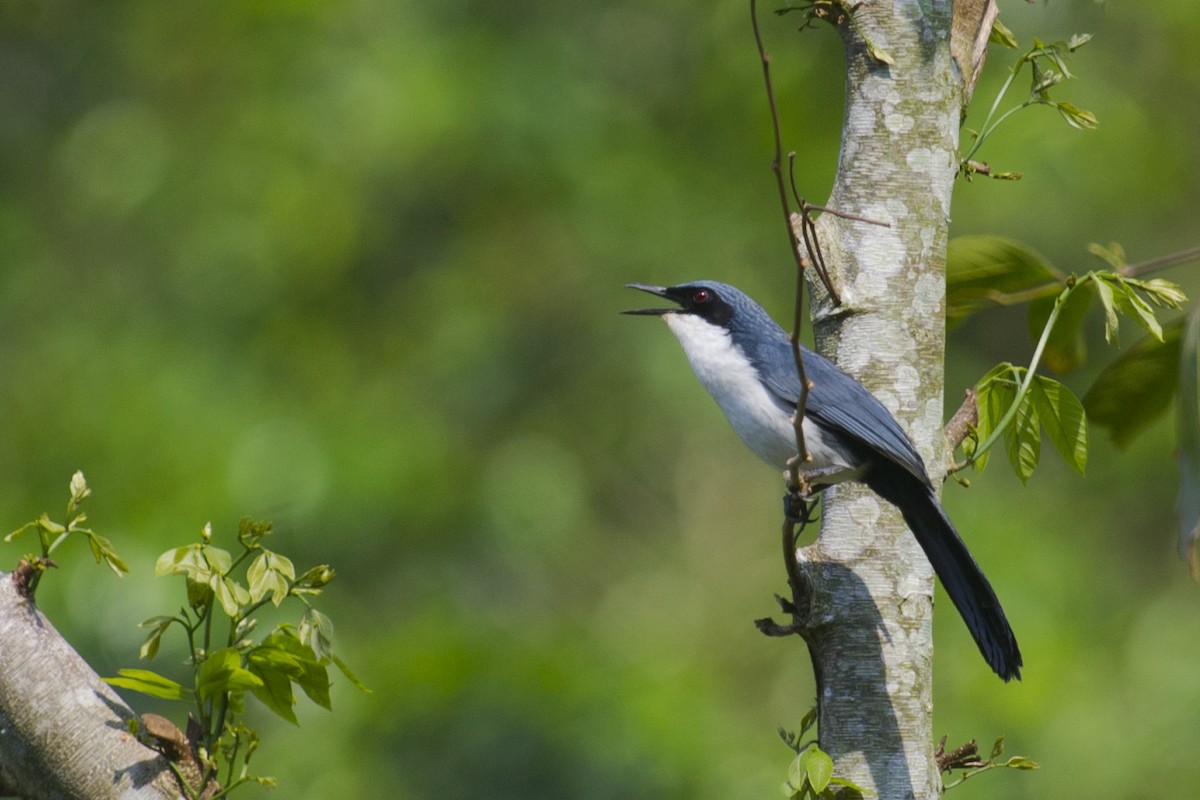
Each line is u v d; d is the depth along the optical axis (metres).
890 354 6.18
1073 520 15.68
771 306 16.66
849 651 5.82
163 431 14.48
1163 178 16.98
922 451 6.13
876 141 6.32
